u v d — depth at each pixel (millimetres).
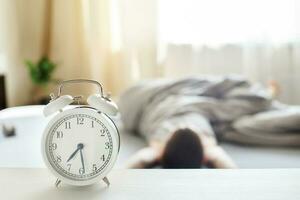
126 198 484
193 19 3627
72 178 523
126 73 3707
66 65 3695
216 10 3609
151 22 3660
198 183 527
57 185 528
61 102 530
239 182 528
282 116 1524
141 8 3641
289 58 3637
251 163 1309
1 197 492
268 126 1530
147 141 1625
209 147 1171
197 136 1041
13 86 3477
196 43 3664
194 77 2014
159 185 522
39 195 498
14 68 3504
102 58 3662
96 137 529
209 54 3682
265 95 1771
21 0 3668
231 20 3619
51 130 527
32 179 554
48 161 527
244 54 3666
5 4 3326
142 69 3721
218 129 1627
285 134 1535
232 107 1686
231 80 1874
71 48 3674
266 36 3623
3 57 3143
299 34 3586
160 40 3688
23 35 3707
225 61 3684
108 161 529
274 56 3650
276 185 516
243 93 1752
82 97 559
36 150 1047
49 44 3748
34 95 3738
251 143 1579
